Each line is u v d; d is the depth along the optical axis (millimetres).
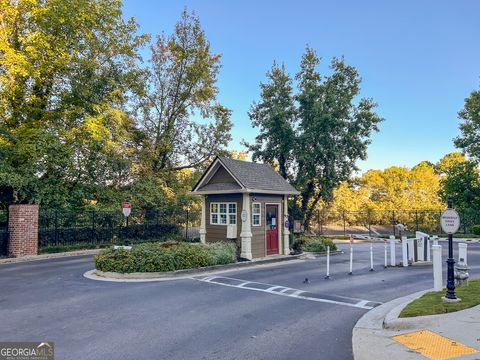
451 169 33000
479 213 32094
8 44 19844
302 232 27703
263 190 18188
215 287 11031
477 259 17766
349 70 29625
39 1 21188
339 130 28516
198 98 30781
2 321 7406
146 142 29297
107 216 23641
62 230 21078
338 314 8195
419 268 15188
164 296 9742
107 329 6934
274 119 28875
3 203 22828
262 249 18484
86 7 22312
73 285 11172
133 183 27312
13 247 18047
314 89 28469
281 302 9234
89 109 23500
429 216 39906
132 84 27016
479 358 5102
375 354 5566
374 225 43156
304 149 28359
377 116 28922
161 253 13406
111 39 24891
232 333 6789
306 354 5781
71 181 23891
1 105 20484
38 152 20750
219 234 18969
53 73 22375
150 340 6348
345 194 45000
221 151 32094
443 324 6711
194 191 19719
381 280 12406
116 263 12695
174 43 30500
